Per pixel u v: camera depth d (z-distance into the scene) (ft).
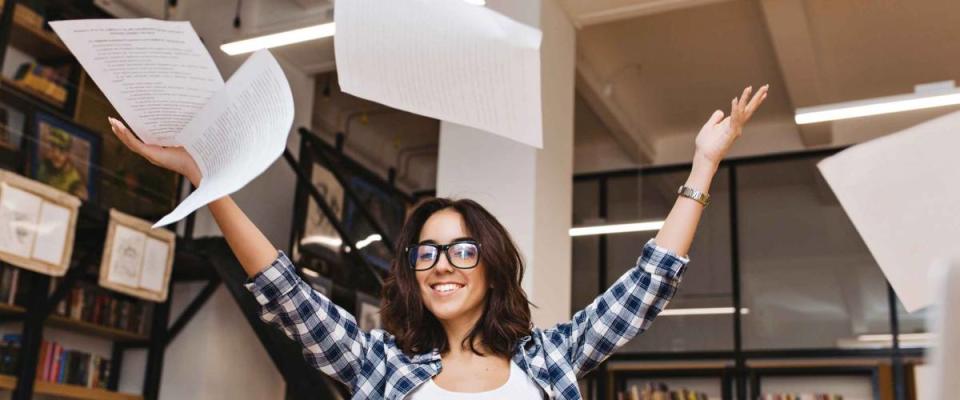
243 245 4.56
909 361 24.32
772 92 25.81
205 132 4.62
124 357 20.36
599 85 24.53
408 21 4.72
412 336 4.85
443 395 4.51
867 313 25.13
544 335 4.91
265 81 4.31
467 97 4.83
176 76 4.54
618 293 4.80
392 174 29.89
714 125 4.84
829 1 21.17
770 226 26.91
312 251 20.86
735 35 22.88
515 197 17.10
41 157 16.74
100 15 19.26
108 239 16.80
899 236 3.65
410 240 5.13
